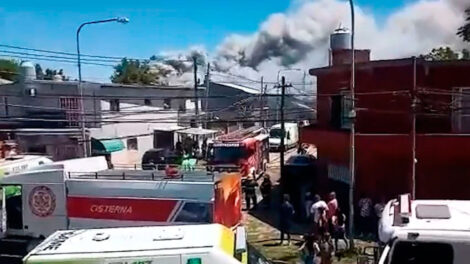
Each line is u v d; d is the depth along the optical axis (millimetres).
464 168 23453
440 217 8766
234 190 19562
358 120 25391
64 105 43375
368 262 11055
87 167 20500
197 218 17750
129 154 44844
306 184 28891
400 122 24469
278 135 52594
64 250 9555
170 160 40094
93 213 18703
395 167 24219
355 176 24859
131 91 48062
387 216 9109
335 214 20219
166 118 47594
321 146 28391
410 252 8203
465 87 23562
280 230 22328
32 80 44750
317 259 17703
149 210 18125
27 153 38125
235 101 69438
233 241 10242
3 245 19656
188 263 9219
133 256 9266
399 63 24062
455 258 7996
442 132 23953
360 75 25469
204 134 47188
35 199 19344
